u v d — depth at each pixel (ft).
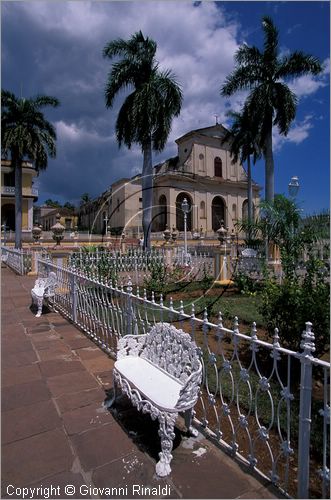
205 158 101.96
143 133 50.26
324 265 13.61
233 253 34.58
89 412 8.86
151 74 51.85
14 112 68.64
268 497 6.00
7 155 69.51
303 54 49.47
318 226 19.90
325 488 5.58
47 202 230.07
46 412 8.87
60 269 20.68
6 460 7.02
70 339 15.01
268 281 15.94
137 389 7.69
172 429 6.68
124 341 9.59
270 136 52.08
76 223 143.43
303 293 11.54
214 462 6.91
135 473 6.62
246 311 20.01
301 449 5.82
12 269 48.60
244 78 51.85
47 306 21.81
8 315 19.54
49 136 71.15
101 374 11.26
